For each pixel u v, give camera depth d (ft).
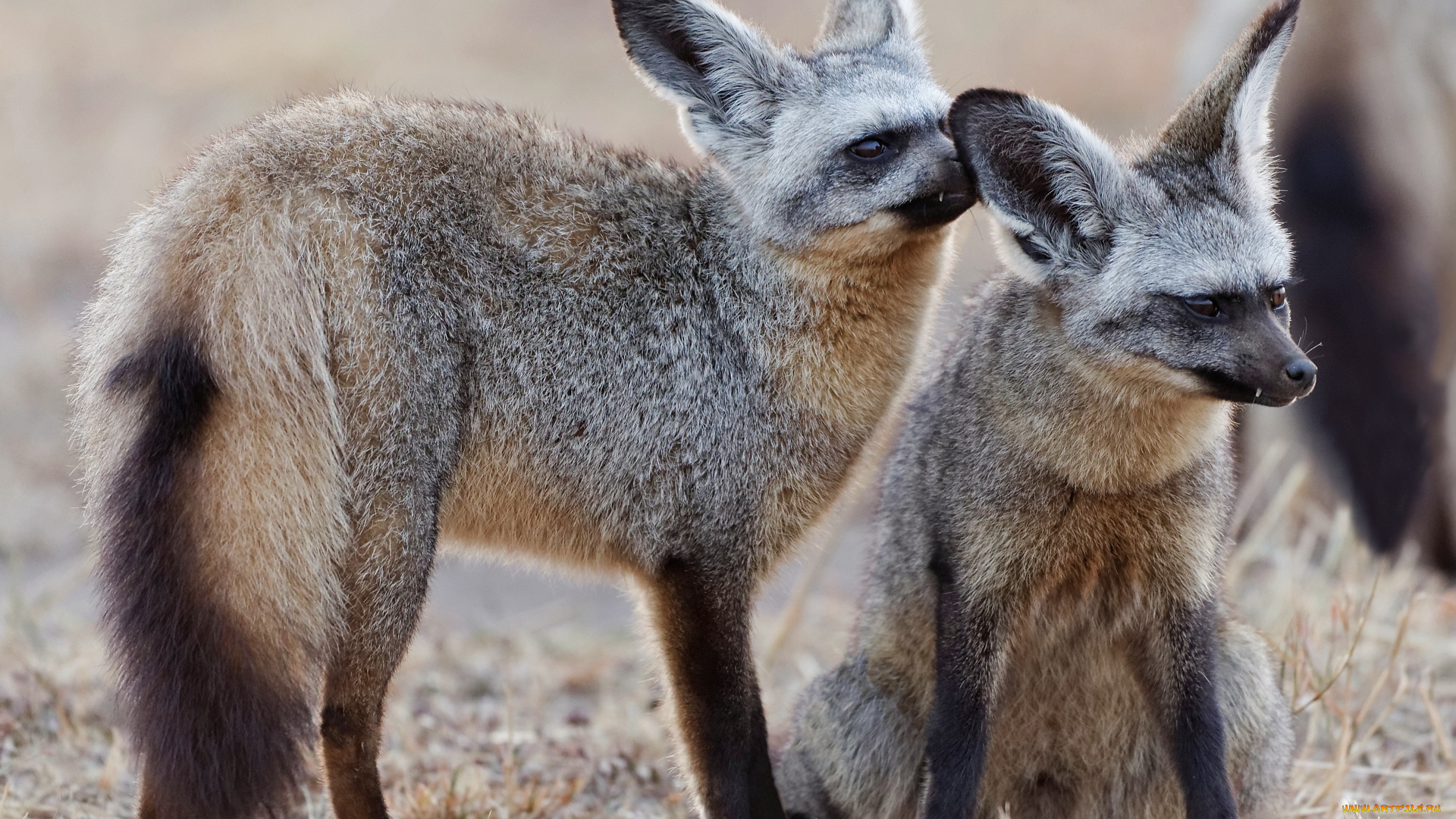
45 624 42.88
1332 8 49.24
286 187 26.50
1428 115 50.83
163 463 25.05
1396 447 47.91
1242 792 30.14
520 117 30.42
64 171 92.02
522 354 28.35
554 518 29.53
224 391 25.34
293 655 26.04
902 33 34.45
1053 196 28.48
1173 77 58.75
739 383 30.09
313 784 32.60
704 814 30.07
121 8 127.13
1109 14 114.42
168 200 26.91
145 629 25.14
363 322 26.40
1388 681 37.40
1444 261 50.80
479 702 41.29
